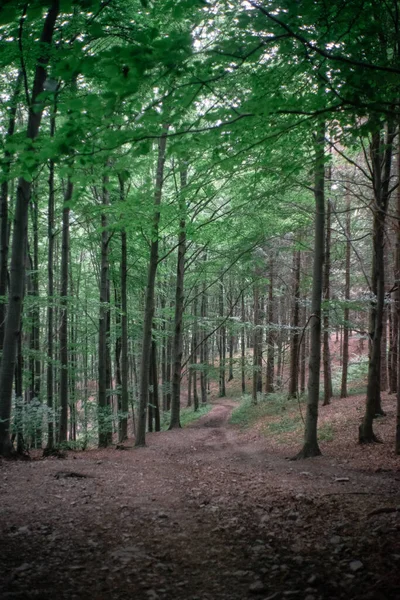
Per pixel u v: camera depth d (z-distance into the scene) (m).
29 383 18.27
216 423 25.31
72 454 13.74
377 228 12.43
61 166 5.64
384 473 9.33
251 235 18.31
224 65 5.46
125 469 10.30
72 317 23.94
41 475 8.80
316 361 12.37
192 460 13.10
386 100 5.91
